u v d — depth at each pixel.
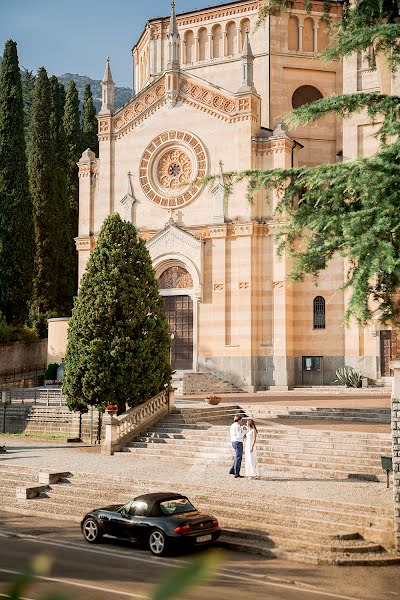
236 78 52.78
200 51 54.41
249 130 46.22
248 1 52.28
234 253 45.94
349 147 46.56
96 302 32.03
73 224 66.88
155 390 32.50
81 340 32.12
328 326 45.31
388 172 14.05
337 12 51.56
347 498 20.50
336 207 15.52
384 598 13.99
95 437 34.19
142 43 59.31
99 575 15.12
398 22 16.02
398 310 16.53
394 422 17.75
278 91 51.12
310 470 24.69
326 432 28.19
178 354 47.38
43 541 18.61
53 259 59.06
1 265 53.78
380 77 23.75
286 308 44.62
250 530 18.91
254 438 23.97
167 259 47.56
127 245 33.53
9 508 22.62
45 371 52.31
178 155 48.75
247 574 15.70
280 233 16.30
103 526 18.39
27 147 68.50
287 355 44.66
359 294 13.57
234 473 24.30
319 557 16.80
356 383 43.53
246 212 45.62
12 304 53.97
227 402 38.03
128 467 26.12
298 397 40.31
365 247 13.67
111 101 51.03
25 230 54.41
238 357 44.97
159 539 17.22
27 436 35.88
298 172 15.82
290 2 17.66
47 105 59.84
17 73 55.00
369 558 16.86
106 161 50.59
